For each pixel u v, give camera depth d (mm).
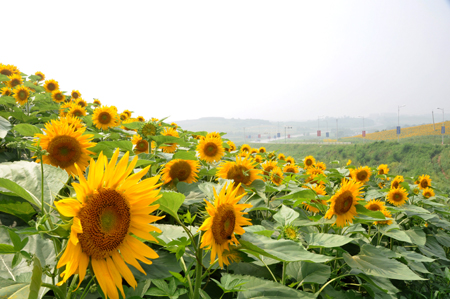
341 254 3928
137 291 2076
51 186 1947
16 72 9664
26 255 1326
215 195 1785
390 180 9539
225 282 1939
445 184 60031
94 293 2043
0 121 3455
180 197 1854
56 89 9375
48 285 1362
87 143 2906
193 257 2285
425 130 198875
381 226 5039
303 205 4992
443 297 4680
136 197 1500
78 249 1309
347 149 110562
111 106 7059
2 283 1382
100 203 1363
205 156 5602
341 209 3336
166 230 2471
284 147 137625
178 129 7797
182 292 1914
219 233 1769
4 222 2811
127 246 1466
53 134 2754
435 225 6992
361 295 3547
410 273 2879
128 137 6844
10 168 2016
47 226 1411
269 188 4219
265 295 2127
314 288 3143
